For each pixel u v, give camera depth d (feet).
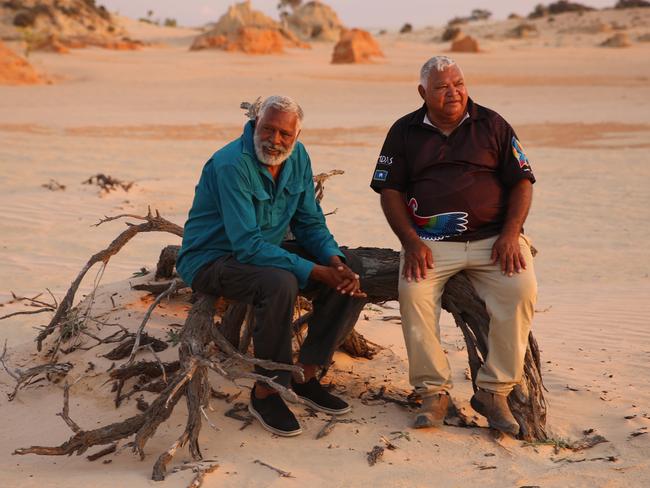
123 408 13.91
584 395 15.16
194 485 11.07
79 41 242.37
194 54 222.89
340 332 13.91
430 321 13.48
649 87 126.00
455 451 12.51
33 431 13.70
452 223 13.57
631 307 22.17
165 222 17.20
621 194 45.47
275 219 13.60
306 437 13.00
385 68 184.44
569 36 329.72
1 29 271.08
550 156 59.62
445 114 13.56
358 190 46.32
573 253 32.81
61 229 33.88
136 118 83.97
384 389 15.11
